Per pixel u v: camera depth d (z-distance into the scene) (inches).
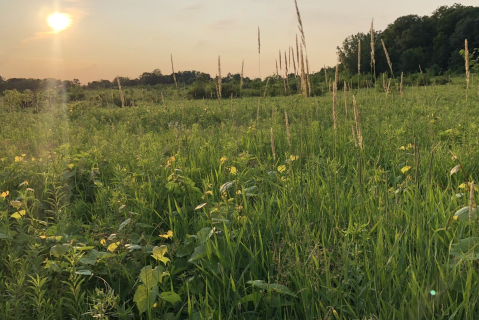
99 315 73.4
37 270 89.4
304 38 180.4
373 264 89.7
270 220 119.6
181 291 92.4
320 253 89.7
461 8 3388.3
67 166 185.6
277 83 382.3
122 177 162.7
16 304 77.4
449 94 658.8
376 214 111.8
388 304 74.9
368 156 192.2
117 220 122.4
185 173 173.6
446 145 198.8
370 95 524.7
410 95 622.5
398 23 3700.8
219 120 472.4
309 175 152.3
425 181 142.0
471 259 78.1
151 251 102.6
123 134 321.7
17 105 794.2
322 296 82.7
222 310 86.7
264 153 220.7
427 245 95.6
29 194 149.8
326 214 119.3
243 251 106.0
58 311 82.7
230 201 127.6
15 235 116.0
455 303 76.2
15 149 243.8
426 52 3272.6
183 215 134.4
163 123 424.8
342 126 280.4
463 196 114.3
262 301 87.7
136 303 87.5
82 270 87.6
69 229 120.3
